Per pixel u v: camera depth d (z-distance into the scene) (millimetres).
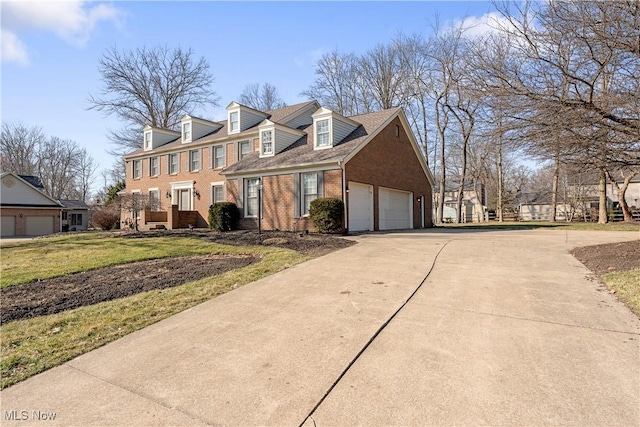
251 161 17938
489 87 7367
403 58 28516
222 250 10148
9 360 3420
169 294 5594
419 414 2307
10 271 7883
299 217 15047
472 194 46156
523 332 3602
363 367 2961
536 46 7012
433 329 3730
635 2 5750
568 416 2244
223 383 2805
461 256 7926
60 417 2457
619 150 6855
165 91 33406
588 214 34312
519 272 6270
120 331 4109
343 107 31594
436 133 30953
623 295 4707
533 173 50688
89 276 7215
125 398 2666
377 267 6875
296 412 2375
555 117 6789
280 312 4484
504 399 2445
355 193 14938
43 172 45969
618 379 2674
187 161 23109
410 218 19438
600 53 6418
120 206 20562
